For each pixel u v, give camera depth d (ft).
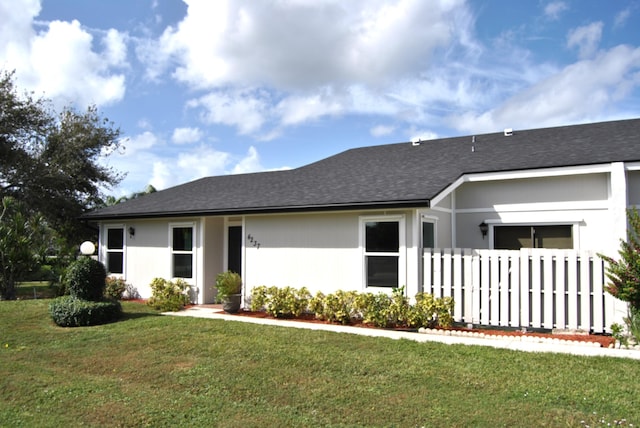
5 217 57.93
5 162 66.18
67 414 16.98
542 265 29.71
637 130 40.32
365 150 57.11
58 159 71.72
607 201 33.94
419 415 16.12
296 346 25.59
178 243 46.03
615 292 25.16
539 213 36.47
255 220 40.45
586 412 16.08
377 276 34.06
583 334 28.14
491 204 38.47
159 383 20.31
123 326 31.78
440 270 32.27
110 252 51.88
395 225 33.50
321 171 49.57
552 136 44.73
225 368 22.04
